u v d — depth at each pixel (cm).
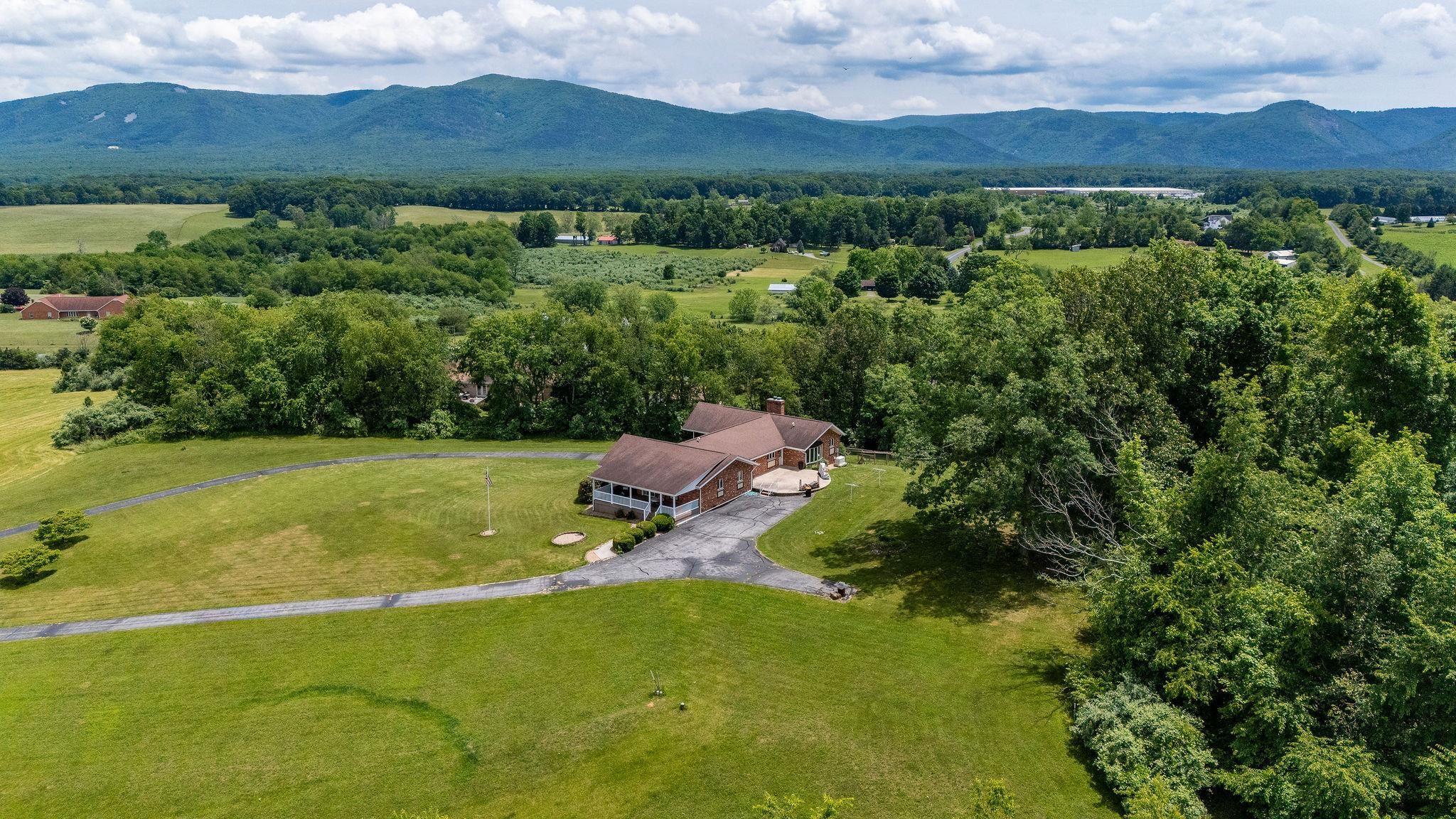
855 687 3725
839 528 5650
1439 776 2570
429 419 8581
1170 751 2933
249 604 4688
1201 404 4812
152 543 5559
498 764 3294
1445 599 2753
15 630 4456
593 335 8600
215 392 8394
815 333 9150
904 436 5047
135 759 3403
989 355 4647
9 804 3156
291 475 7006
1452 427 4141
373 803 3108
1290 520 3256
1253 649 2953
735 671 3878
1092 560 4162
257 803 3125
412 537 5600
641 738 3409
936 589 4638
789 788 3095
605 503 6094
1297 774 2703
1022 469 4356
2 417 8662
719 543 5409
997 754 3238
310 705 3734
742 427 6938
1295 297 5106
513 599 4662
